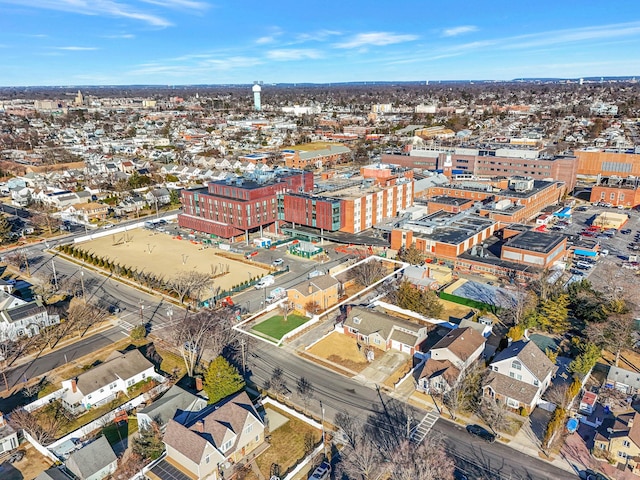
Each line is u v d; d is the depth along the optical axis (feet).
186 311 303.27
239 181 463.42
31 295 328.49
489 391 212.43
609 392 211.20
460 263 360.07
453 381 210.18
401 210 484.74
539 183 539.70
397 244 387.96
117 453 185.06
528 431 193.06
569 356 242.78
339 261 384.88
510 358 213.46
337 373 236.22
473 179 575.79
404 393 219.61
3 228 444.55
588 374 223.10
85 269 380.78
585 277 342.44
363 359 247.70
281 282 344.90
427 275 337.93
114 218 527.81
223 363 213.46
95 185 645.10
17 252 415.03
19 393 224.33
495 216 442.09
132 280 354.13
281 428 199.00
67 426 201.46
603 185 562.66
